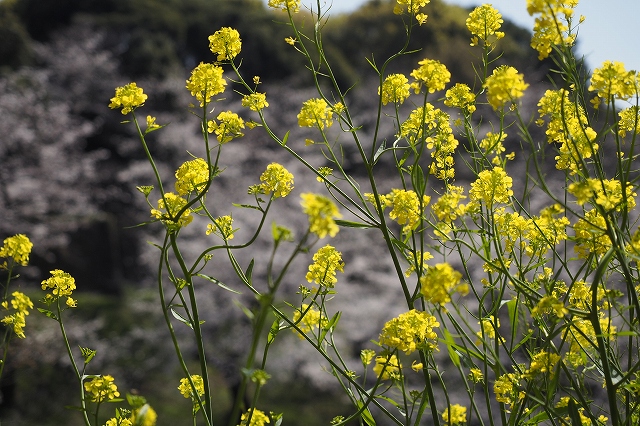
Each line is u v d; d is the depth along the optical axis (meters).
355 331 13.66
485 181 2.22
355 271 14.80
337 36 26.92
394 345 2.03
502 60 21.25
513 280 1.91
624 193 1.62
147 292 17.14
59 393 12.73
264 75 24.58
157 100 20.89
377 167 18.34
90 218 18.95
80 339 13.77
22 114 18.70
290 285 14.65
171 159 18.23
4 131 17.73
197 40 26.45
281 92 20.92
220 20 26.42
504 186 2.21
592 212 2.01
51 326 12.96
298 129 18.94
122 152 20.19
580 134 2.00
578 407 1.87
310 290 2.56
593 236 1.88
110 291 18.52
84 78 21.86
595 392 8.47
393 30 25.66
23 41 22.70
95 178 19.94
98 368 13.63
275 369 13.82
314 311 2.58
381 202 2.36
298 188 16.16
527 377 1.93
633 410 1.86
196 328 2.02
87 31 23.98
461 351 2.23
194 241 15.12
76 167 18.83
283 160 17.47
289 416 13.63
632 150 1.64
